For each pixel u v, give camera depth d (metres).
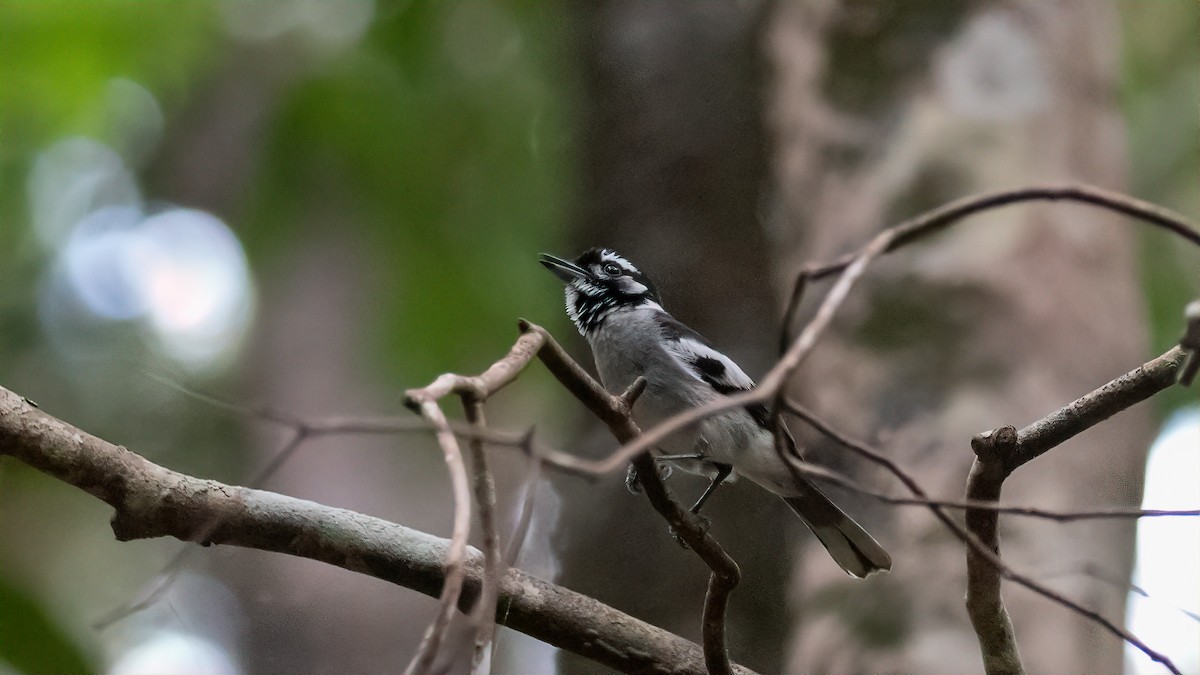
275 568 13.70
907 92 10.94
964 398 9.67
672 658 6.27
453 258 13.69
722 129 11.10
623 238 11.05
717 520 9.95
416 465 14.28
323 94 13.02
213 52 13.70
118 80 13.41
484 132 14.52
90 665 7.36
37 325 13.98
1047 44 11.09
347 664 13.23
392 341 13.46
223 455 13.86
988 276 10.04
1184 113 15.56
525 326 5.13
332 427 4.32
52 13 12.70
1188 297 14.28
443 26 14.23
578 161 11.74
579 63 12.05
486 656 4.26
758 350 10.31
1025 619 8.78
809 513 8.99
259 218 13.29
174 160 14.31
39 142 13.47
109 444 5.87
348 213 13.52
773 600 9.58
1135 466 9.88
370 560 6.05
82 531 13.47
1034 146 10.61
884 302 10.17
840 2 11.39
